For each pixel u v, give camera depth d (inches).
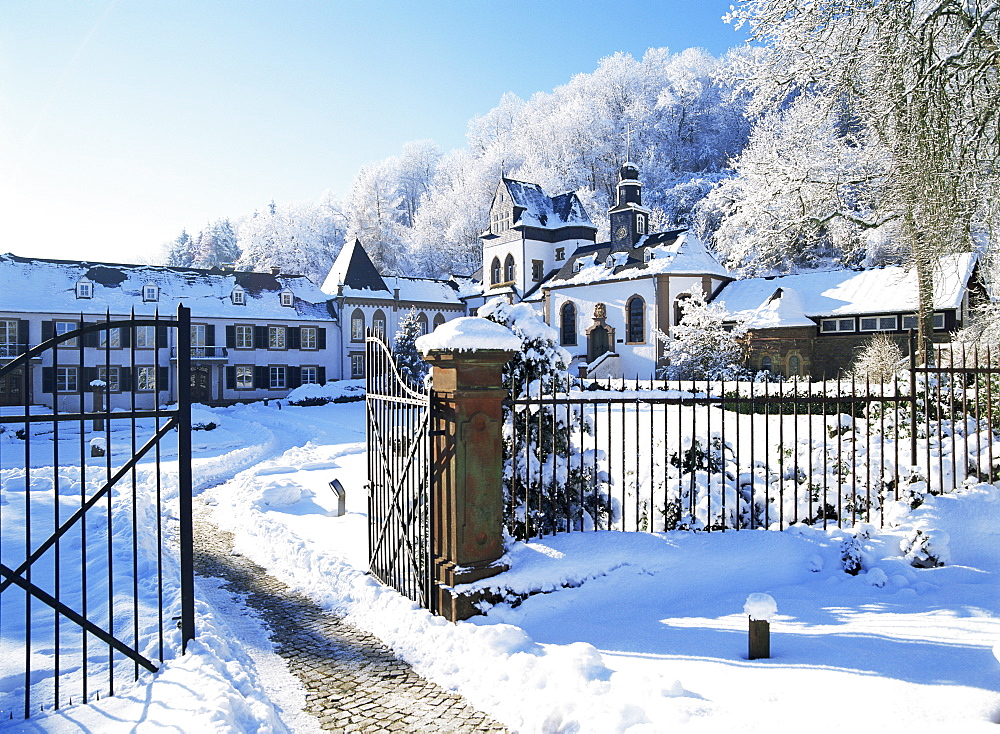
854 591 236.5
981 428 328.2
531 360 293.4
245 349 1839.3
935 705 150.3
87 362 1579.7
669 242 1691.7
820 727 145.2
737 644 195.3
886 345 760.3
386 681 196.1
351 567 297.0
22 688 173.3
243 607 266.5
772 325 1371.8
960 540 262.7
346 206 3612.2
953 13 405.4
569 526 273.3
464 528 230.7
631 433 376.8
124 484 566.6
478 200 3112.7
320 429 1155.3
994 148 422.9
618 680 171.9
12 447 936.3
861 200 810.2
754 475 306.5
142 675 179.8
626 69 3043.8
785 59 669.3
